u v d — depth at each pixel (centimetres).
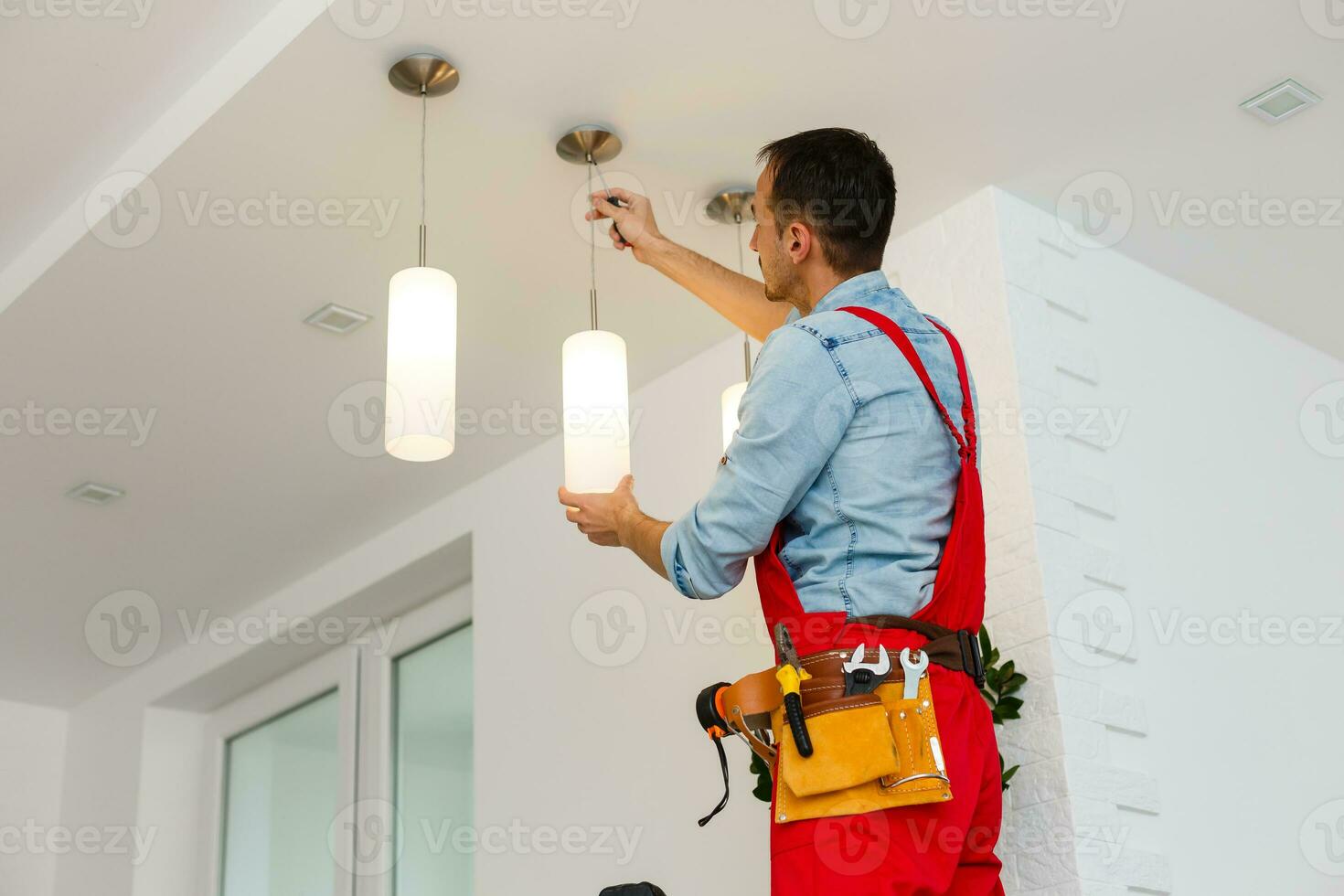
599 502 180
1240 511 336
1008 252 306
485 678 405
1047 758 265
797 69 270
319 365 362
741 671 333
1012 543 285
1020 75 276
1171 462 324
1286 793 309
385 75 264
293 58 258
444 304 257
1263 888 292
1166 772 283
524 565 403
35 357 353
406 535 450
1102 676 281
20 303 328
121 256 313
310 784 507
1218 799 292
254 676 532
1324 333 382
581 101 274
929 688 151
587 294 340
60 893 559
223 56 276
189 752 557
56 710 594
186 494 426
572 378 262
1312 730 326
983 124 290
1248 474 345
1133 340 329
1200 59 274
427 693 472
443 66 261
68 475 410
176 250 312
